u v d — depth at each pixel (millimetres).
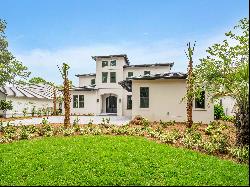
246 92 13633
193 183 9070
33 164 11352
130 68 42812
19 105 43188
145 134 17672
